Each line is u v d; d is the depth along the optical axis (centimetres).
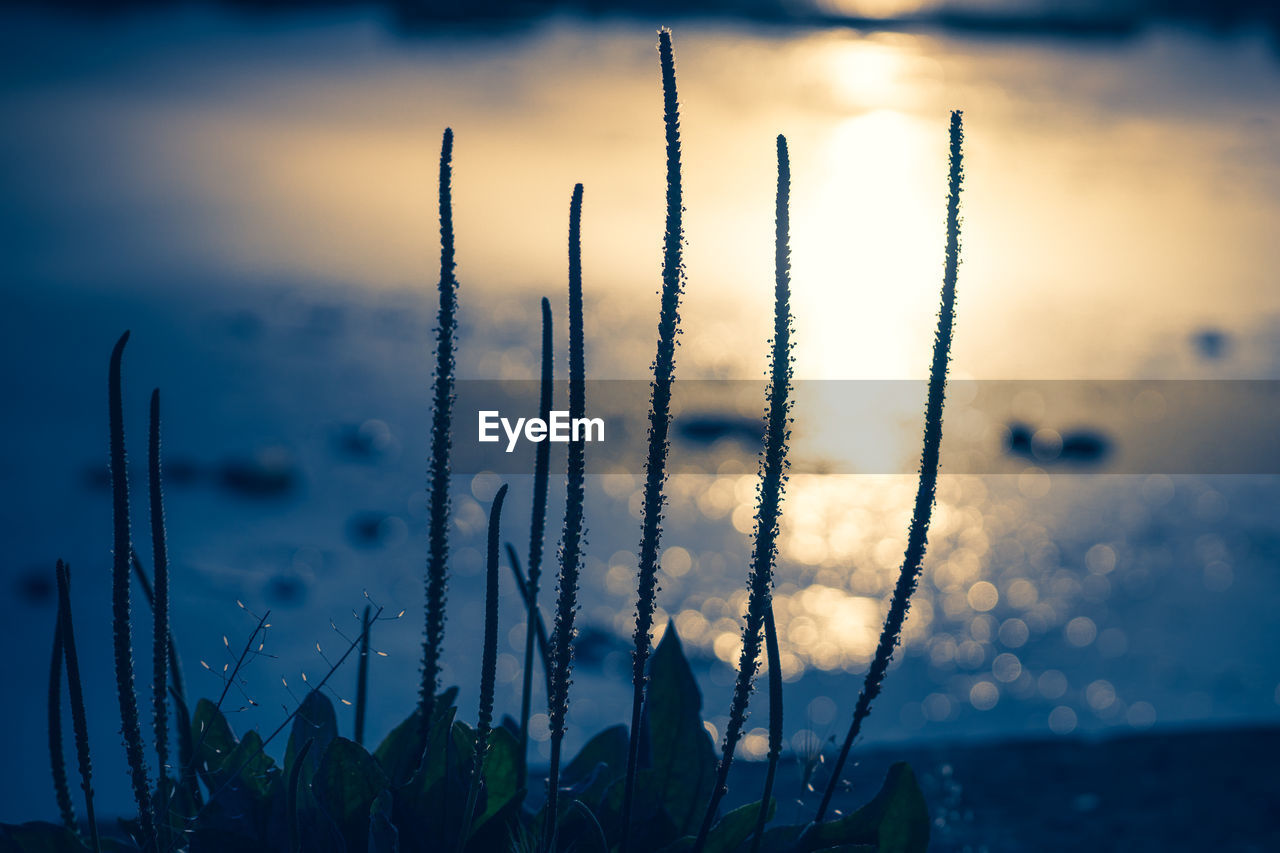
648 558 179
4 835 206
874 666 194
